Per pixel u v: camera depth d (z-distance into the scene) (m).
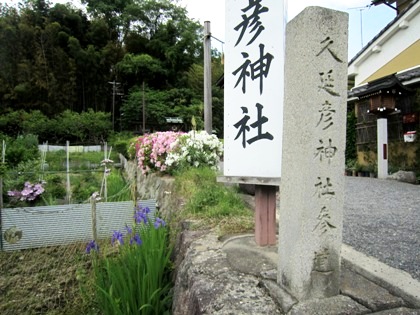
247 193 4.84
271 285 1.84
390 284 1.90
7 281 3.82
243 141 2.62
